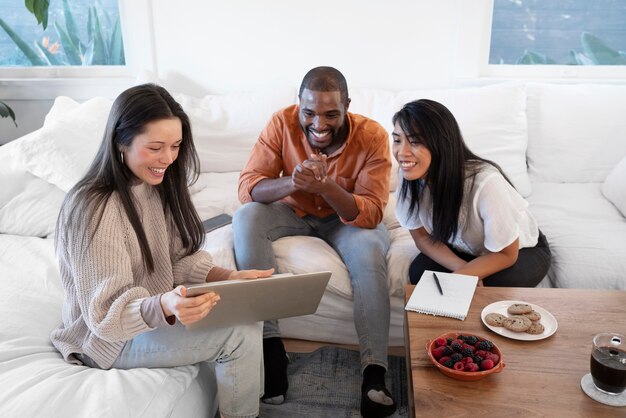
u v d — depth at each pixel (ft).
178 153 4.58
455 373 3.87
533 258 5.96
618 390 3.67
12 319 4.87
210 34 8.94
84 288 4.12
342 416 5.52
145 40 8.98
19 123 9.52
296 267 6.22
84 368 4.46
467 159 5.57
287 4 8.68
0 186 6.61
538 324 4.44
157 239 4.71
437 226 5.57
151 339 4.49
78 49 9.46
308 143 6.56
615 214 7.07
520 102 8.02
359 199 6.23
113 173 4.22
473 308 4.78
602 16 8.71
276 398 5.64
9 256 6.05
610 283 5.94
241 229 6.23
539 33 8.88
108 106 7.53
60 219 4.20
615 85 8.26
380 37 8.73
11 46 9.45
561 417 3.59
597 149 7.93
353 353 6.39
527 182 7.81
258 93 8.58
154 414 4.05
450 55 8.73
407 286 5.22
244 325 4.60
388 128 8.16
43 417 3.77
